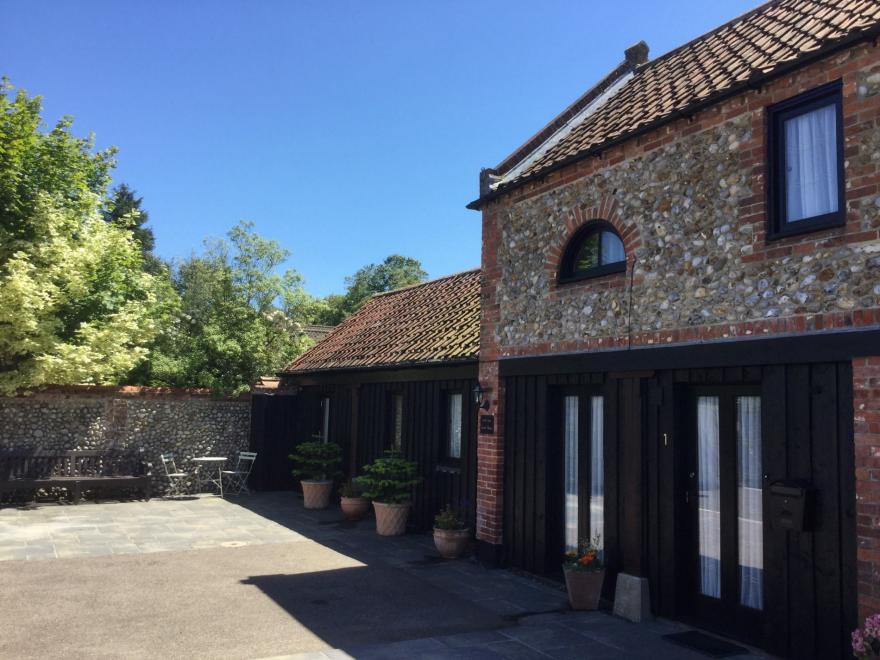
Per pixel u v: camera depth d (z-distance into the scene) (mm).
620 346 7312
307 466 14586
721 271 6270
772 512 5547
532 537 8453
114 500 14414
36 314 13211
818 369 5418
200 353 19844
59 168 14969
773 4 8516
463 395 10484
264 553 9641
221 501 14672
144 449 15281
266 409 16484
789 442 5586
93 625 6340
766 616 5652
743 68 6781
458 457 11000
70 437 14484
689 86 7637
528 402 8742
